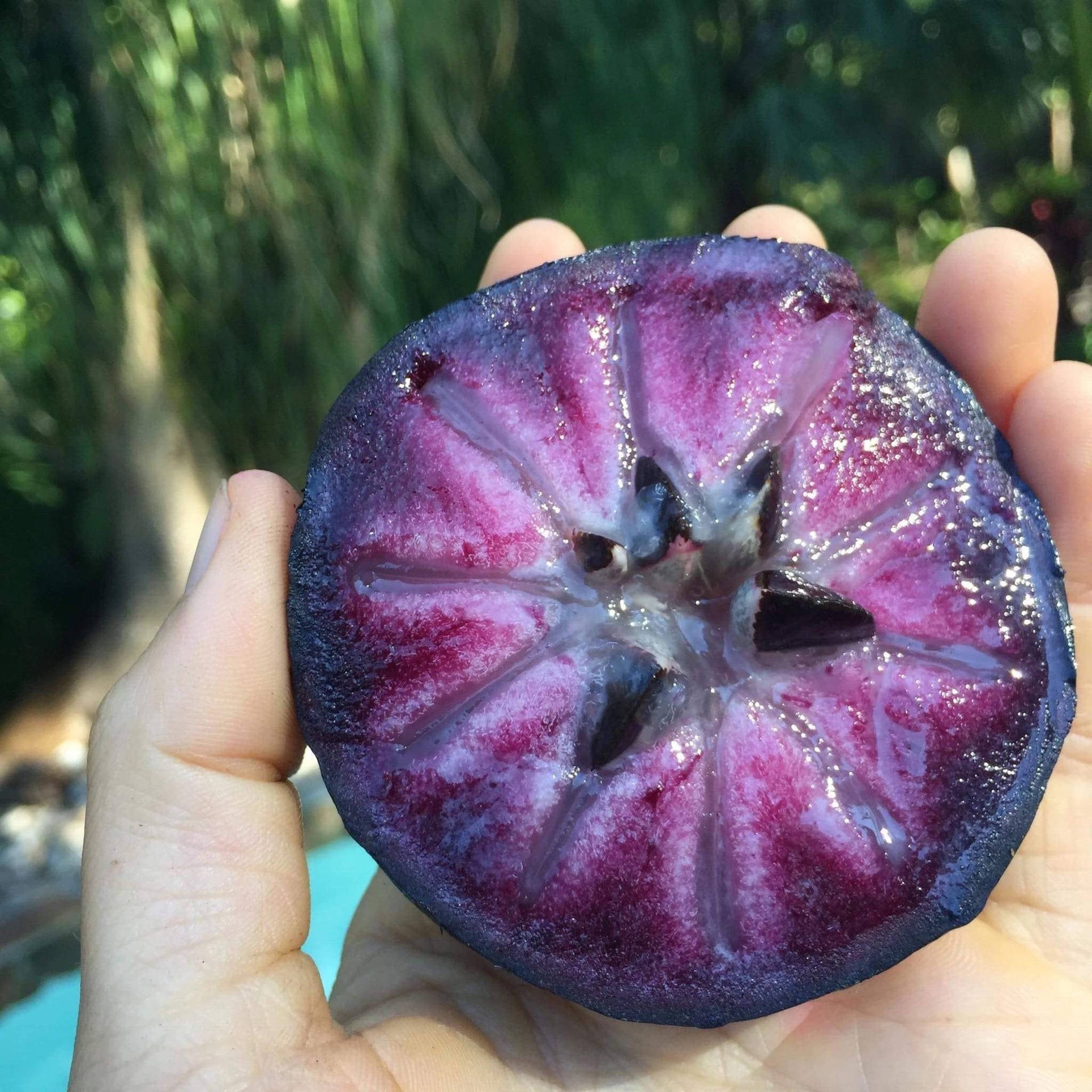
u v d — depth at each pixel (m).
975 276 0.14
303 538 0.11
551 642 0.11
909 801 0.11
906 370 0.12
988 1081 0.12
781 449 0.11
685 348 0.11
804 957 0.11
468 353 0.12
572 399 0.11
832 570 0.11
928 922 0.11
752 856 0.11
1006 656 0.11
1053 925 0.13
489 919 0.11
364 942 0.14
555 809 0.11
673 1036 0.13
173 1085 0.10
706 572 0.11
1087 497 0.14
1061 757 0.14
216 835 0.11
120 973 0.10
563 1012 0.13
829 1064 0.12
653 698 0.10
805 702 0.11
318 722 0.11
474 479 0.11
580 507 0.11
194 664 0.11
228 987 0.10
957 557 0.11
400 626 0.11
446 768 0.11
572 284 0.12
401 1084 0.11
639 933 0.11
